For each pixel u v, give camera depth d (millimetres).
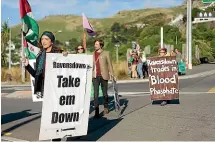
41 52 6117
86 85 6242
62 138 6160
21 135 7926
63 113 5957
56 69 5832
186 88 16703
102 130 8188
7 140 7461
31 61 7152
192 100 12352
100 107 11383
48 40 6148
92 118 9586
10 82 26484
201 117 9359
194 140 7199
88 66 6246
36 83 6043
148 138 7383
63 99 5941
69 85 6004
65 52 5902
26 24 7359
